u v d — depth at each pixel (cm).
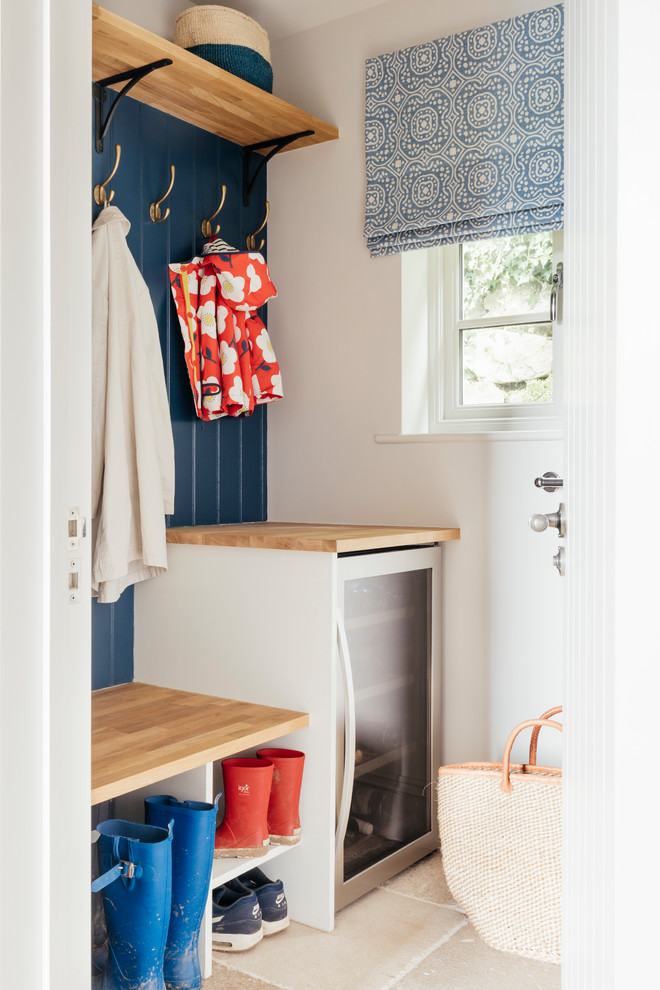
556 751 218
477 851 181
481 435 226
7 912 92
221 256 227
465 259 249
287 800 188
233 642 206
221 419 254
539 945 172
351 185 253
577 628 79
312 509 262
